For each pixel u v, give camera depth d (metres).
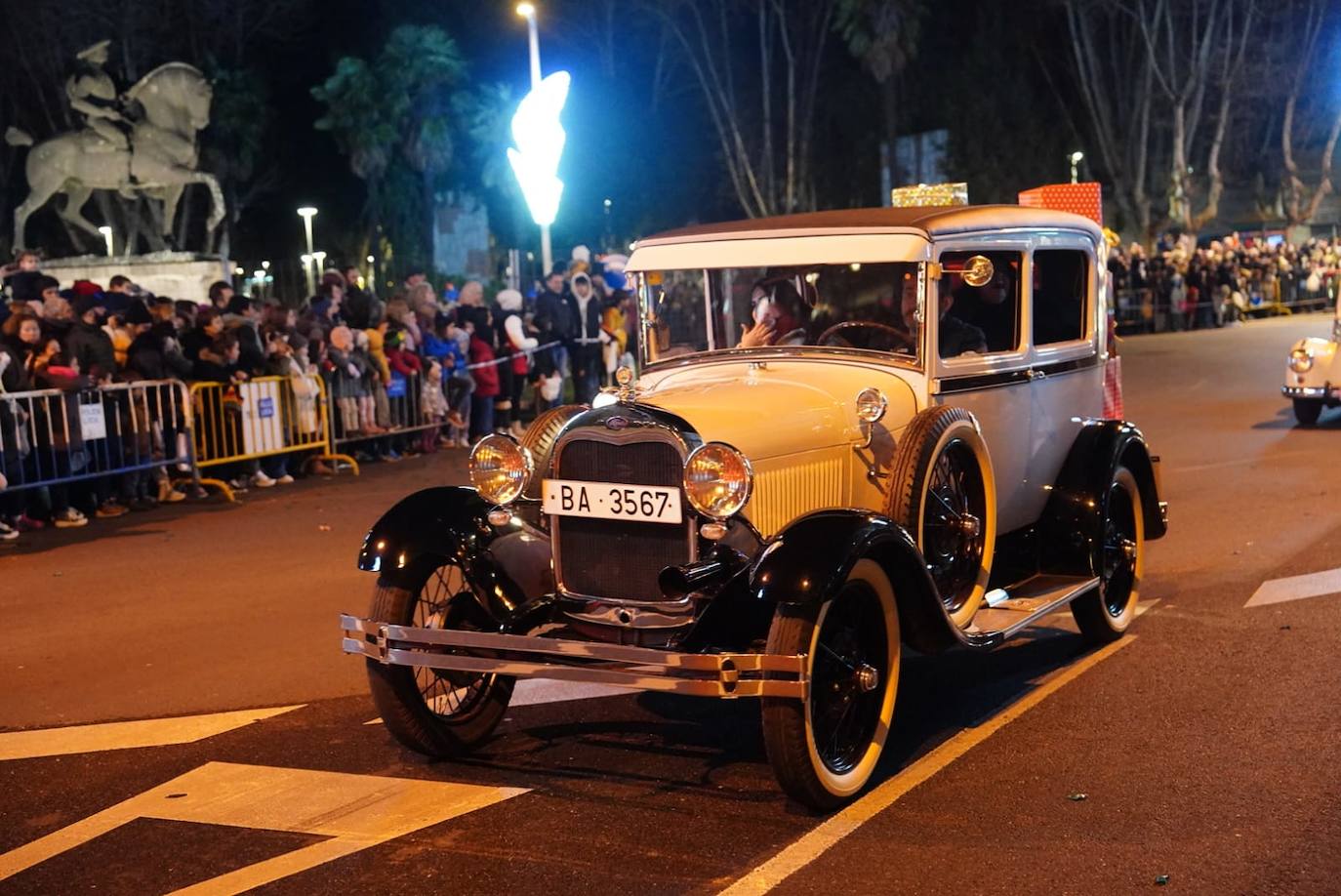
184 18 41.78
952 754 5.38
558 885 4.25
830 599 4.57
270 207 45.66
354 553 9.73
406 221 39.78
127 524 11.12
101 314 12.43
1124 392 19.42
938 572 5.77
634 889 4.20
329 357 13.95
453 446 15.86
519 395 16.95
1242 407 17.17
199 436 12.43
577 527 5.24
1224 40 43.03
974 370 6.11
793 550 4.67
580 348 17.14
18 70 39.53
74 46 39.06
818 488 5.46
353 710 6.18
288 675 6.73
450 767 5.41
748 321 6.34
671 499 4.93
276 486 13.04
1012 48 43.56
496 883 4.27
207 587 8.79
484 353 16.17
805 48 44.56
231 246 42.12
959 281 6.09
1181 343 28.61
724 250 6.31
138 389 11.73
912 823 4.68
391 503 11.93
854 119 44.94
